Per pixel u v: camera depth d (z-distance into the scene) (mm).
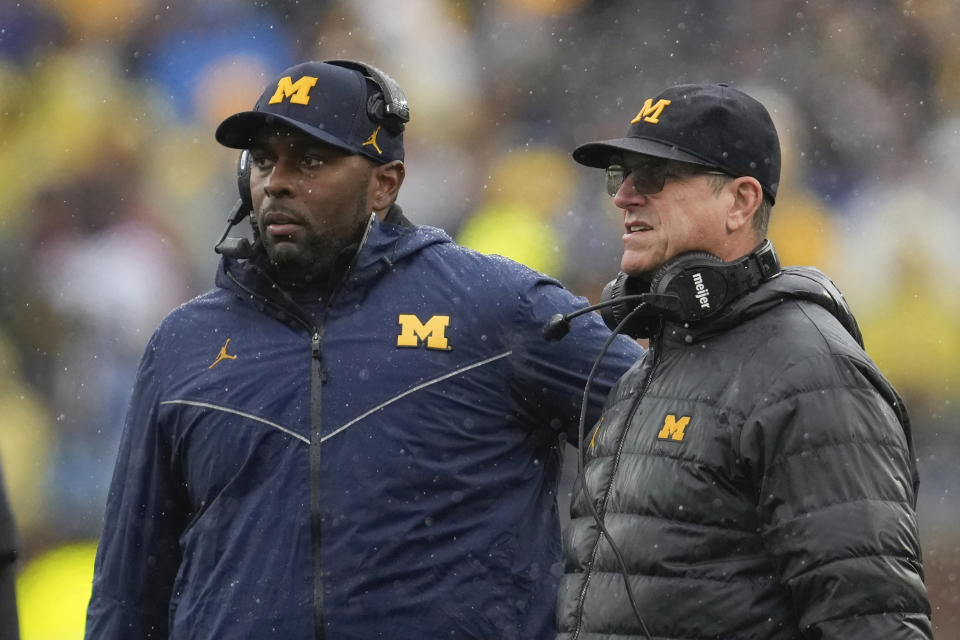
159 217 35500
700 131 9945
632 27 37938
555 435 12578
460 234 35781
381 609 11508
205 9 37219
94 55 36625
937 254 35406
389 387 11820
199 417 12070
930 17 37469
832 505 8789
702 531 9250
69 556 30734
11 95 36031
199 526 12094
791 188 35875
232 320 12336
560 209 35906
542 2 38031
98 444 32906
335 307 12102
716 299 9609
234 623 11695
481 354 12008
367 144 12086
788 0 37594
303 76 12133
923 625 8664
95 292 33969
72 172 35469
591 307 10258
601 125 37125
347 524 11578
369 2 37562
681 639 9188
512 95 37375
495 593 11758
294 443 11750
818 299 9719
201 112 36562
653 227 10055
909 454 9414
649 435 9703
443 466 11766
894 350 34844
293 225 11891
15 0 36375
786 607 9102
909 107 36875
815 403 9031
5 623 8133
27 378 33094
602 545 9703
